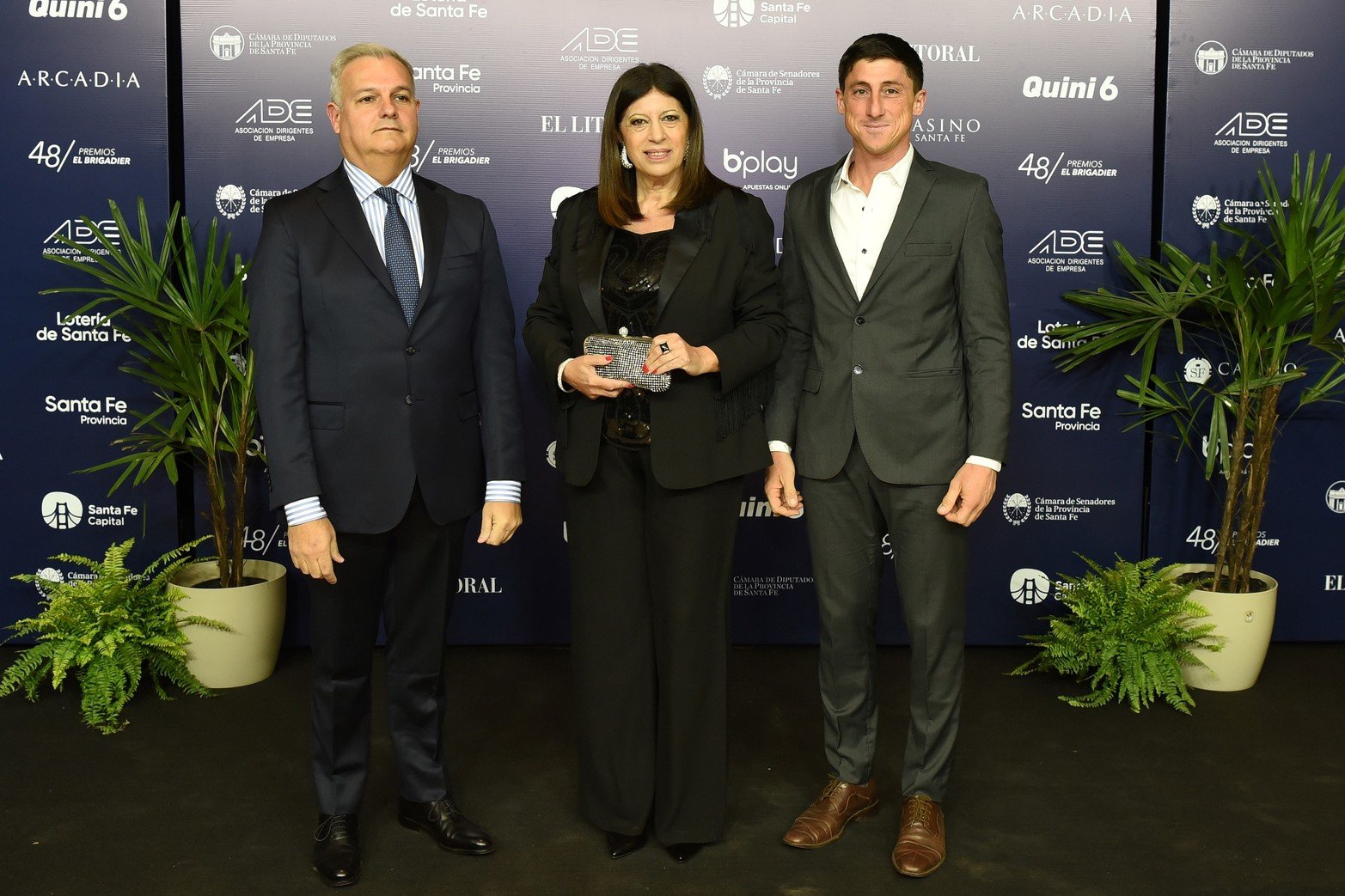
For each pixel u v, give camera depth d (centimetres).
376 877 239
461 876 240
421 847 252
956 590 246
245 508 360
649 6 354
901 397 239
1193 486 371
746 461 238
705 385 234
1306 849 250
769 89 357
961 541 246
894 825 263
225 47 349
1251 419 360
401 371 228
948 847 252
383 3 351
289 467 222
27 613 366
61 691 337
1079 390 368
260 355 223
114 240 354
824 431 246
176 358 328
